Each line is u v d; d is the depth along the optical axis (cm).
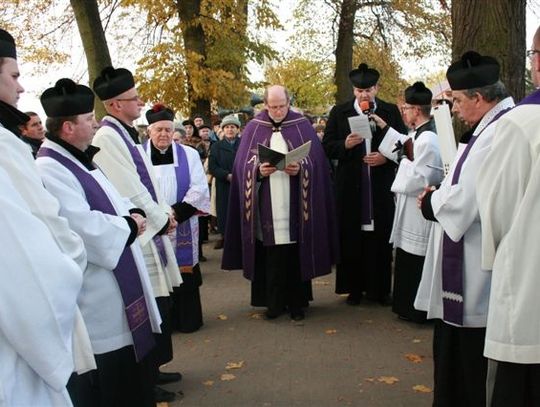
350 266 590
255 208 544
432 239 357
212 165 883
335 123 592
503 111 299
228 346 487
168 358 395
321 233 544
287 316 564
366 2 1619
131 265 293
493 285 239
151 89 1318
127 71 356
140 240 338
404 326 528
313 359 454
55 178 264
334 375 422
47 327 183
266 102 551
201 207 487
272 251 545
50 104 275
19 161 209
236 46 1417
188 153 504
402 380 411
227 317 569
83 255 219
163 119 488
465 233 306
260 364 446
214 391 399
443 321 321
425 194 326
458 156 308
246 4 1517
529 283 228
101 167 337
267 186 539
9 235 179
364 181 575
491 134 290
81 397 290
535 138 229
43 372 183
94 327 279
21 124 218
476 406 312
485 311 306
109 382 290
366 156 565
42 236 187
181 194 488
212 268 788
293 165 528
